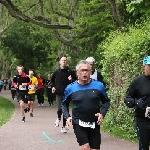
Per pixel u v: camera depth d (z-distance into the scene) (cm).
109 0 2028
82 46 3019
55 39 4278
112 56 1349
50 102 2961
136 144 1038
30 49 5444
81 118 645
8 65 8056
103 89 659
